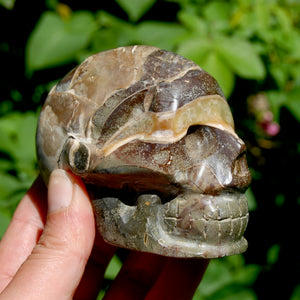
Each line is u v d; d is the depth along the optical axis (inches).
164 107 9.2
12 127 14.7
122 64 9.7
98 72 9.7
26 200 11.7
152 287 12.3
